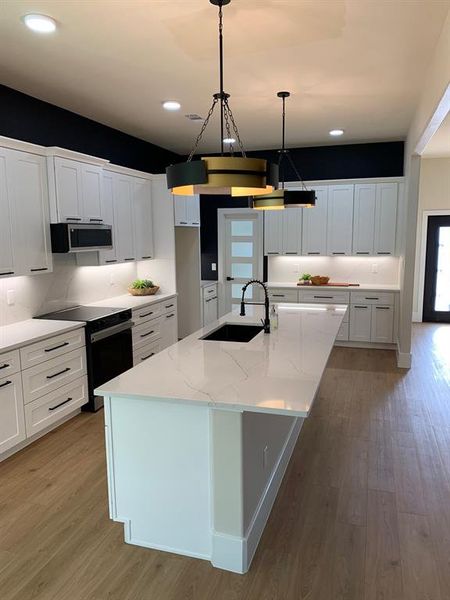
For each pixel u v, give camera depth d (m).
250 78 3.81
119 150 5.72
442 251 8.25
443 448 3.55
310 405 2.04
